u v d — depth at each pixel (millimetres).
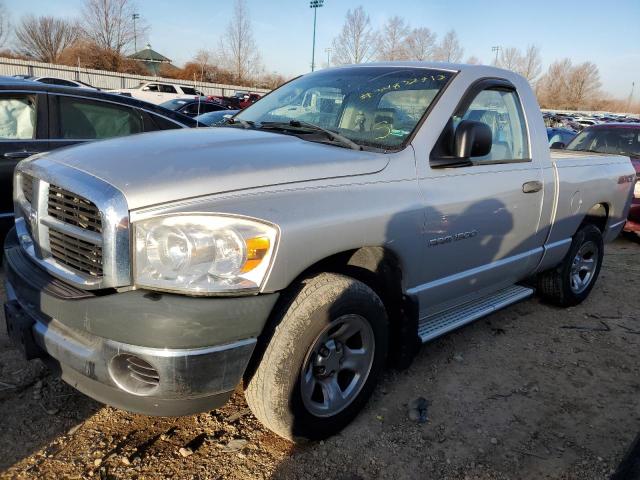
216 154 2562
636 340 4355
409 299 3043
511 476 2682
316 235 2420
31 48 51281
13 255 2785
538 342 4215
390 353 3230
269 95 4062
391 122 3174
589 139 8438
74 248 2375
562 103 73688
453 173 3170
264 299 2312
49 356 2480
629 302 5242
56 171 2467
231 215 2232
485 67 3633
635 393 3543
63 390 3127
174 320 2125
